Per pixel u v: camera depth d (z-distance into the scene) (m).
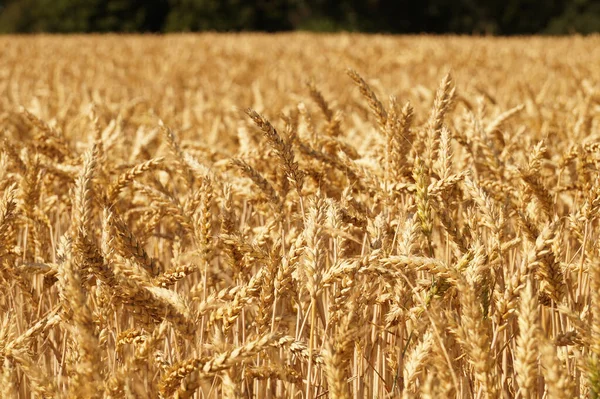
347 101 9.77
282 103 9.15
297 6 71.38
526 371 1.94
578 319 2.13
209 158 5.06
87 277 2.44
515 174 3.77
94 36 38.44
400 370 2.77
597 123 6.60
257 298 2.75
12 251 3.41
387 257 2.41
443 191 2.95
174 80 14.96
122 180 3.24
